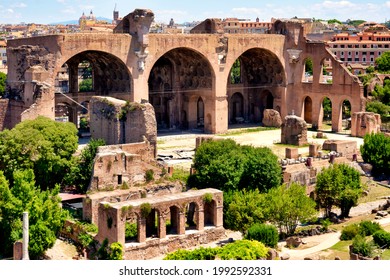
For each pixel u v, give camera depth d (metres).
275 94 138.88
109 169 78.19
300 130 111.88
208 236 70.94
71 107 122.75
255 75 143.12
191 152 107.38
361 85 124.50
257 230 67.50
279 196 73.88
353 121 123.75
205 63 126.81
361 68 181.38
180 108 133.38
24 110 108.19
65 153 83.44
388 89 147.88
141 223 66.00
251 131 130.38
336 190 81.69
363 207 86.88
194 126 134.38
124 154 79.31
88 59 122.69
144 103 91.50
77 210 77.25
